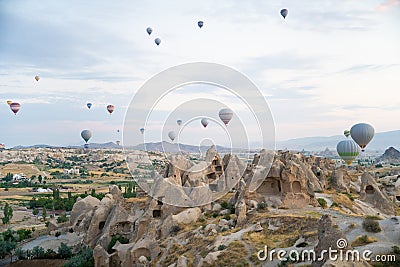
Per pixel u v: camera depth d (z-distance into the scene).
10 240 82.38
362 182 83.88
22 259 73.38
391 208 79.31
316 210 62.06
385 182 114.19
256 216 58.69
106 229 70.88
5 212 124.12
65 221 98.12
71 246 76.38
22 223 124.25
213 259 45.22
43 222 124.38
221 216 66.06
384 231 41.47
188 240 57.44
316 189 82.12
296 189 68.00
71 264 63.06
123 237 68.31
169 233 63.19
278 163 70.44
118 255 59.59
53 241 80.69
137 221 66.88
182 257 48.03
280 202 65.50
